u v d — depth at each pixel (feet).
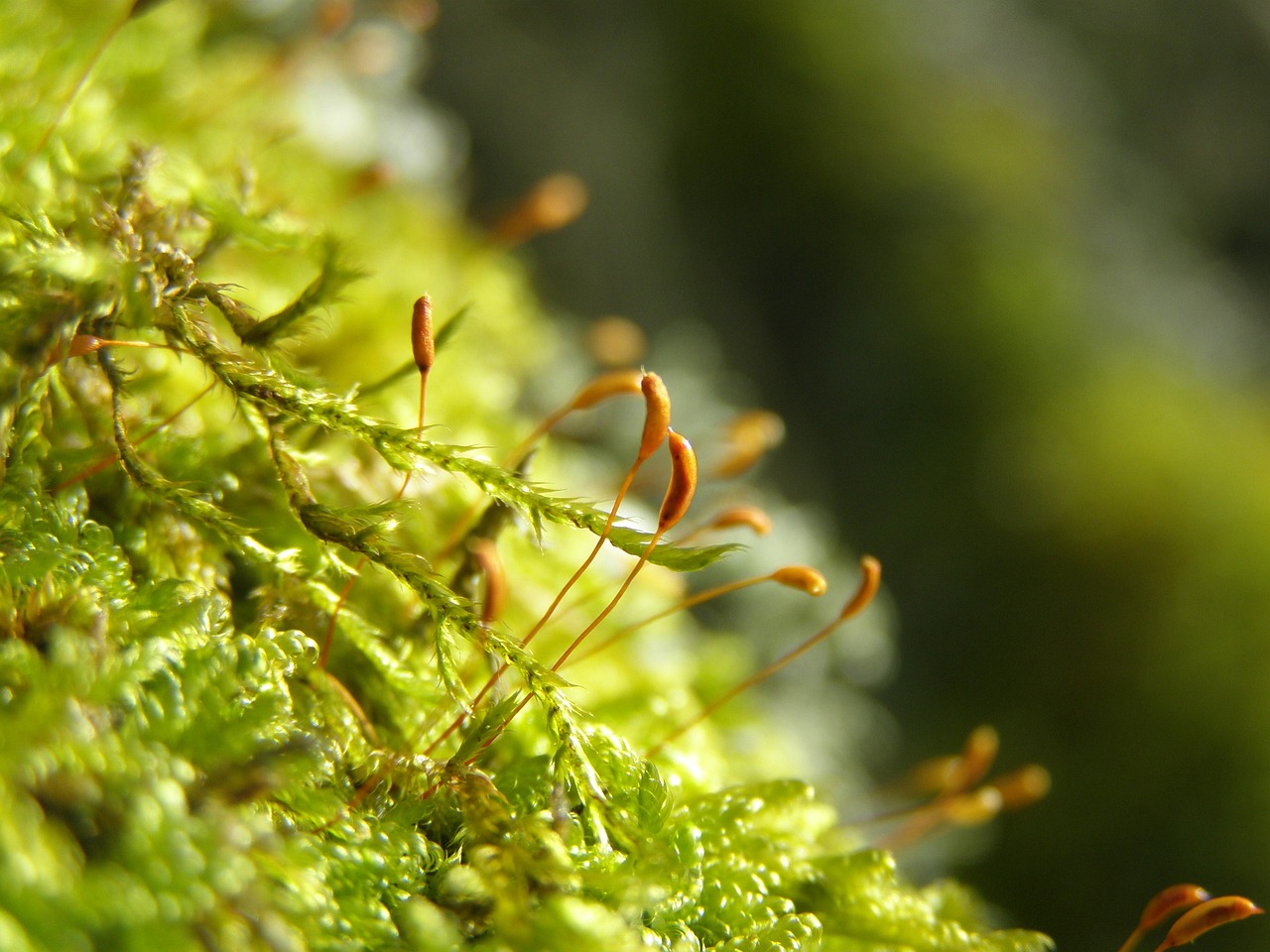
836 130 1.48
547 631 0.30
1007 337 1.44
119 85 0.32
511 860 0.23
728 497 0.53
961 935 0.26
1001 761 1.17
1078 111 1.77
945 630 1.30
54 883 0.21
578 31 1.30
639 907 0.23
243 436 0.27
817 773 0.47
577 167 1.16
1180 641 1.18
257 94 0.42
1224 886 1.02
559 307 0.99
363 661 0.26
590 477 0.42
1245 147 1.88
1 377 0.23
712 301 1.34
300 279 0.33
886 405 1.43
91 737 0.22
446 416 0.33
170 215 0.26
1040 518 1.33
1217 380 1.58
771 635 0.54
